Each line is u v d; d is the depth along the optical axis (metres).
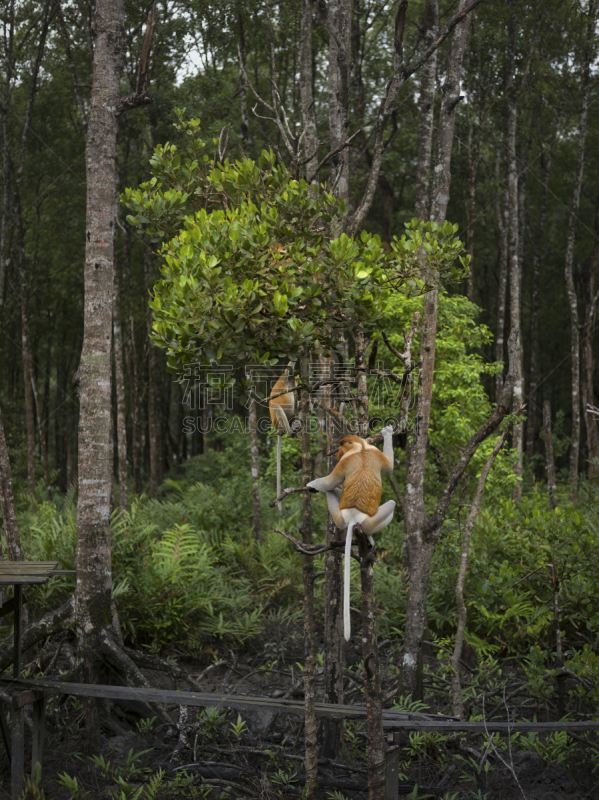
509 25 14.38
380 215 20.88
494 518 8.35
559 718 5.53
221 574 9.47
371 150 16.20
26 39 13.96
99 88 6.07
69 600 5.97
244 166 4.59
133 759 5.11
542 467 21.83
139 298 19.27
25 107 15.43
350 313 3.72
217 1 13.27
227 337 3.45
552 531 6.95
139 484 17.56
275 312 3.40
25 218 16.86
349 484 3.66
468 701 5.86
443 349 10.70
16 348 20.73
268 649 7.72
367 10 13.56
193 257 3.64
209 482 16.94
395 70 5.04
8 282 17.69
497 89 17.09
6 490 6.39
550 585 7.12
